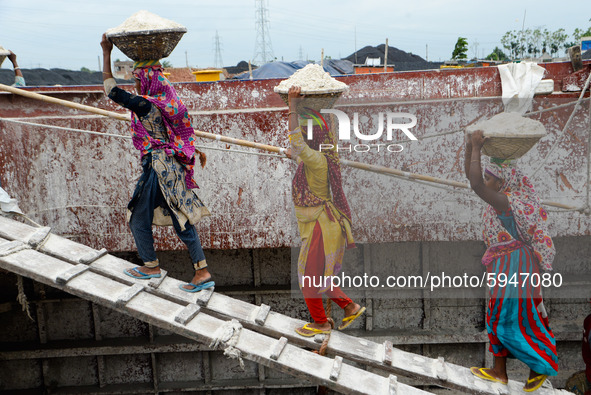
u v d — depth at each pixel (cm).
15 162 446
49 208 460
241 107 491
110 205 468
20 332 571
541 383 344
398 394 337
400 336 553
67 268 357
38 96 366
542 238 324
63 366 577
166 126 333
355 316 354
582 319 557
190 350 560
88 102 464
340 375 336
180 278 564
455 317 564
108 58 327
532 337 333
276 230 475
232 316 355
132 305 334
